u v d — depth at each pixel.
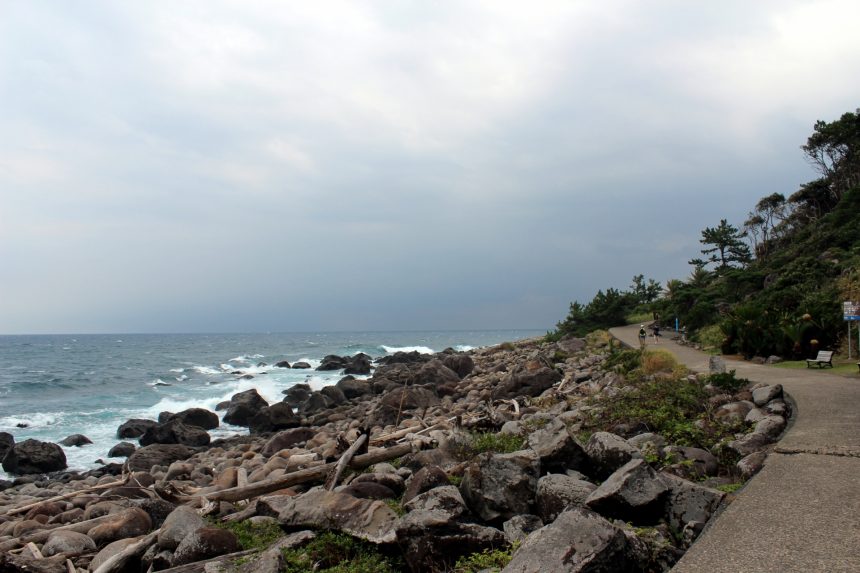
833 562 4.33
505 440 10.64
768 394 11.31
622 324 49.81
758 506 5.70
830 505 5.57
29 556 8.53
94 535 9.05
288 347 109.94
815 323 22.48
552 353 33.53
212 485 12.52
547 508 6.71
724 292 41.94
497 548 6.13
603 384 18.28
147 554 7.68
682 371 15.70
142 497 12.51
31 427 28.92
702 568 4.42
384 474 9.45
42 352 95.75
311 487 11.12
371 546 6.65
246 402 30.42
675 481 6.39
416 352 58.78
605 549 4.66
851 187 52.19
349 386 34.62
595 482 8.05
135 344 133.38
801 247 44.69
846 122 56.28
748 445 8.45
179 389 43.56
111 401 37.62
